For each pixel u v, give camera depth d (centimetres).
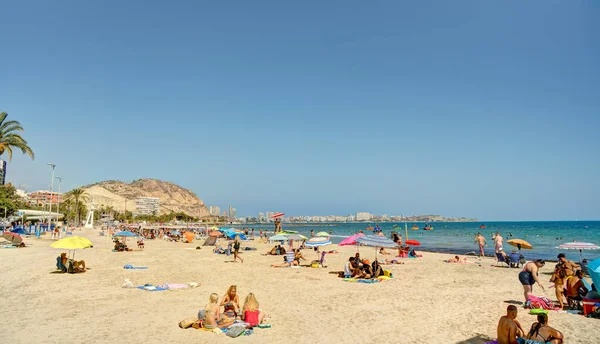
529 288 1249
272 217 5084
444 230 11588
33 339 908
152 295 1437
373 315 1154
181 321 1039
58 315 1134
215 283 1730
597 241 5522
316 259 2869
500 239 2430
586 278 1845
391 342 904
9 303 1293
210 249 3894
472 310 1218
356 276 1878
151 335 946
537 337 814
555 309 1196
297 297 1423
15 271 2030
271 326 1030
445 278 1883
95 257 2902
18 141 4153
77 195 11781
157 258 2881
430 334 965
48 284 1656
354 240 1920
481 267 2338
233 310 1091
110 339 912
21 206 9119
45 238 5203
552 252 3691
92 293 1466
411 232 10150
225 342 899
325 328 1016
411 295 1456
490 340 916
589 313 1119
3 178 12475
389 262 2614
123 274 1975
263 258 2923
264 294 1480
